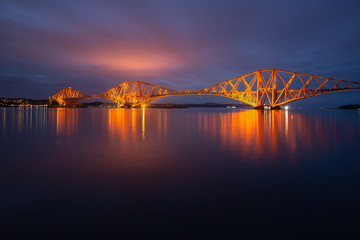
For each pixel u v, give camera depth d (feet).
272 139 46.44
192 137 49.90
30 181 20.20
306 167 24.64
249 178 21.04
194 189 18.35
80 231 12.55
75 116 153.38
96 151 33.96
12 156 30.40
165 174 22.31
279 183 19.62
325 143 40.83
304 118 128.47
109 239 11.85
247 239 11.81
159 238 11.91
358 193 17.28
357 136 49.98
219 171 23.35
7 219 13.74
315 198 16.47
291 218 13.80
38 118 124.16
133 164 26.22
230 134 55.52
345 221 13.38
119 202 15.94
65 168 24.47
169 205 15.51
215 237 11.95
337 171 22.99
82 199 16.43
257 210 14.80
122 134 55.57
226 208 15.07
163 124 87.40
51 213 14.44
